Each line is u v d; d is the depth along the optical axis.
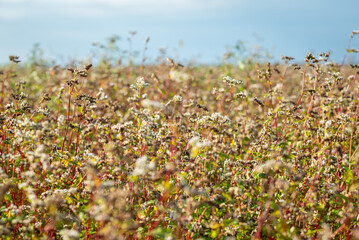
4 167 6.18
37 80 13.90
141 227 4.87
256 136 8.16
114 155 5.45
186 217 4.51
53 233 4.91
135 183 5.45
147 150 6.34
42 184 5.20
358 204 5.34
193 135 6.44
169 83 12.73
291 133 8.28
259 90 12.43
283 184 4.57
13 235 4.70
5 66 14.70
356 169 5.73
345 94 8.69
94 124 6.99
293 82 13.00
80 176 5.75
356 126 7.77
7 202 5.30
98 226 4.84
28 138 5.50
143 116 6.33
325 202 5.26
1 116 6.68
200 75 16.05
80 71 7.18
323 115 8.00
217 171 6.16
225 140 7.91
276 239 4.81
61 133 8.56
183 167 6.01
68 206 4.97
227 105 11.41
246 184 5.23
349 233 5.15
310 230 5.02
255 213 5.27
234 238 4.73
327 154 6.67
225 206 5.12
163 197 4.58
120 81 13.01
